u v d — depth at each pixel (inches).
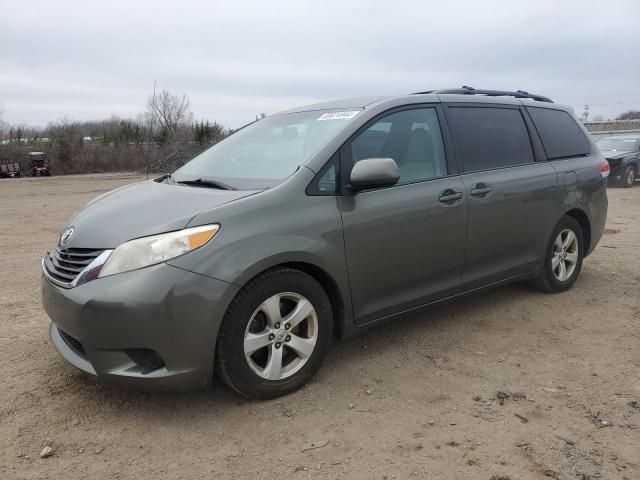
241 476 101.3
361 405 126.2
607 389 133.8
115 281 112.7
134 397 129.4
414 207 148.8
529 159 189.9
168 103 1660.9
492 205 169.8
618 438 112.7
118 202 140.0
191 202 127.0
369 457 106.9
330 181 136.4
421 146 158.2
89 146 1611.7
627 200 560.4
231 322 118.3
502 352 155.9
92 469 103.3
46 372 142.7
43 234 372.2
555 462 104.9
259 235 121.5
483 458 106.3
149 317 110.5
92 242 121.8
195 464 105.0
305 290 129.3
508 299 202.2
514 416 121.5
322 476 101.3
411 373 142.5
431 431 115.7
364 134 145.7
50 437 113.3
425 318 183.0
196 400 128.2
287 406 125.6
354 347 159.0
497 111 185.2
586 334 169.3
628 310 190.5
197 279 113.3
